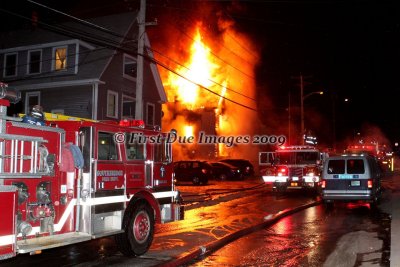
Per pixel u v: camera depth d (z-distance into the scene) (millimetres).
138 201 7785
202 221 11945
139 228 7648
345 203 16312
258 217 12406
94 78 24156
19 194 5586
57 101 25219
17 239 5555
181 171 26359
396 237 9242
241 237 9781
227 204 16062
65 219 6441
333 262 7328
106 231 6988
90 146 6766
